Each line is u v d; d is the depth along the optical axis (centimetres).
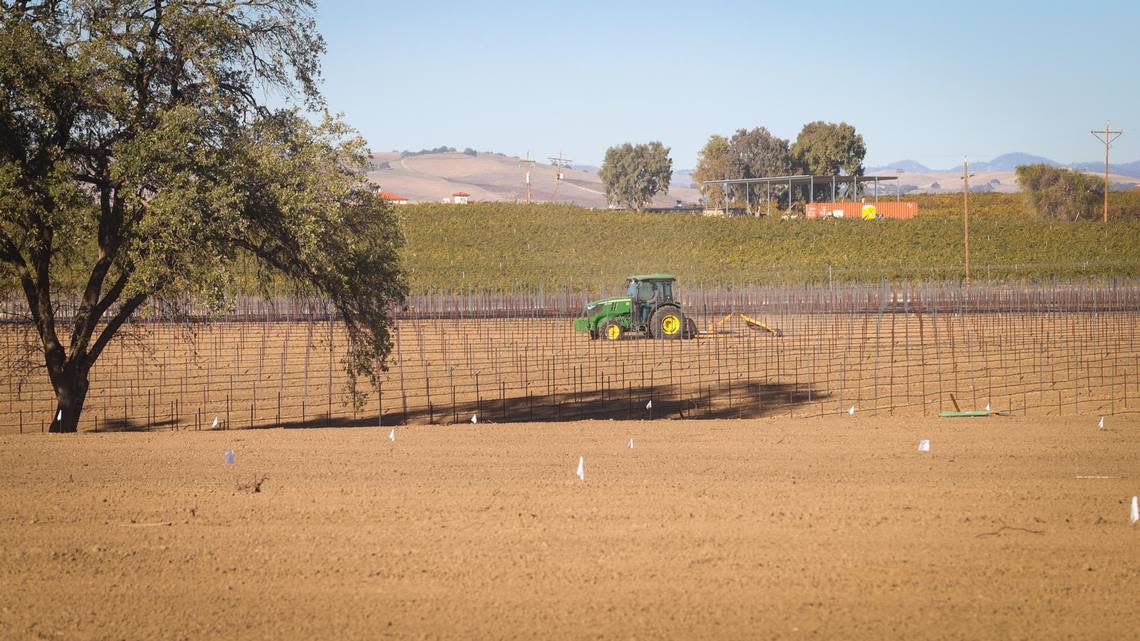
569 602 2614
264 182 6197
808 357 10431
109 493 3859
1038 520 3381
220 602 2638
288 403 8081
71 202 5975
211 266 6144
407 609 2577
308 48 6838
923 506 3578
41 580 2817
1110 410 7106
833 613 2538
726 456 4612
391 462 4509
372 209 6781
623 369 9106
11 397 8169
